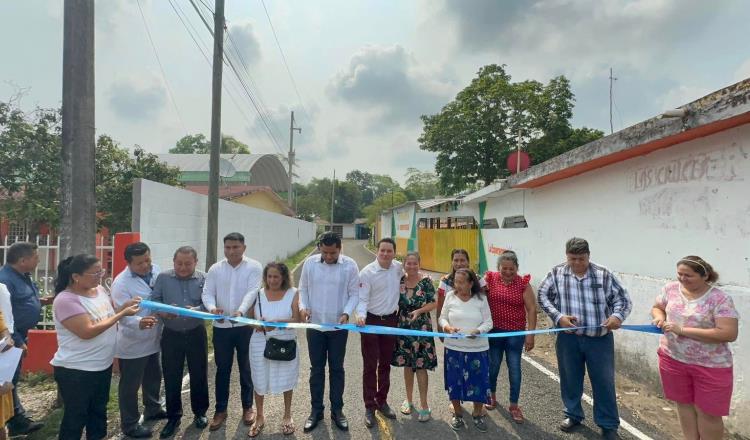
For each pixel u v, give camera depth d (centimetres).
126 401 382
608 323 380
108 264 614
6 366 306
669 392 354
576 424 410
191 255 406
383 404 432
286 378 396
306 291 424
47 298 445
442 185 2234
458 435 395
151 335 395
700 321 331
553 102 2056
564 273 420
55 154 1070
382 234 3591
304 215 5441
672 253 548
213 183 953
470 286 416
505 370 581
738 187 452
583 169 739
